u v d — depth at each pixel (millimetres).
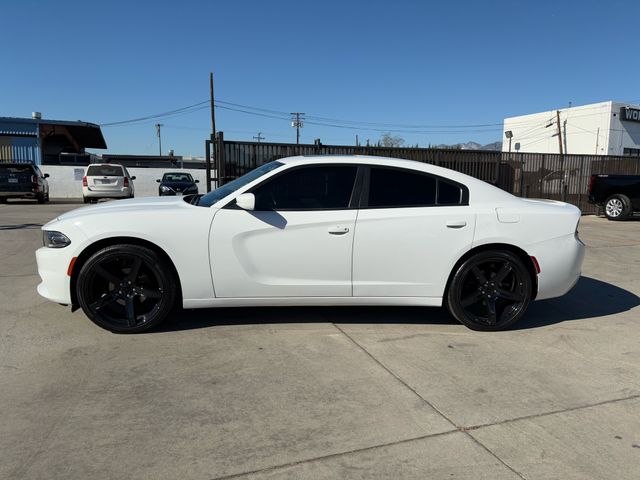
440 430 2951
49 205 19578
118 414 3041
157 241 4195
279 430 2910
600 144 36719
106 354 3928
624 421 3107
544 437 2902
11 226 11672
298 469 2553
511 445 2814
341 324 4781
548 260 4660
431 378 3652
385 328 4715
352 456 2674
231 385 3459
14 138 29891
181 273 4270
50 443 2719
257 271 4359
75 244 4164
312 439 2826
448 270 4555
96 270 4195
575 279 4844
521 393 3451
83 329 4449
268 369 3730
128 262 4293
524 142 43812
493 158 14891
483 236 4543
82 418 2982
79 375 3553
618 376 3771
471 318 4668
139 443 2742
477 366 3895
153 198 5074
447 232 4500
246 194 4172
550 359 4078
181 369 3691
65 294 4258
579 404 3312
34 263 7254
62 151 40406
